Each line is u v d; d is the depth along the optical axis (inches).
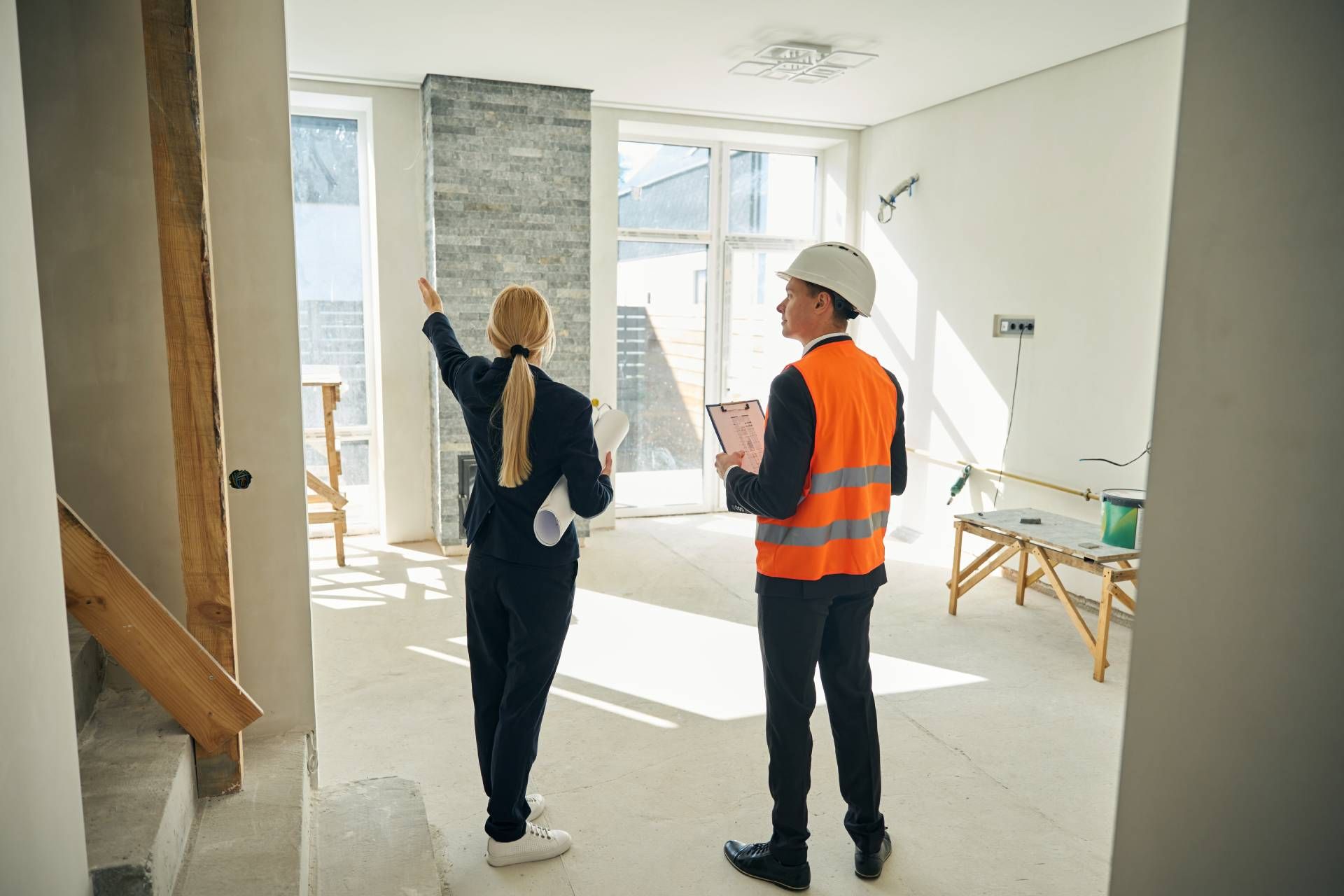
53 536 41.9
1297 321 23.2
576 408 82.3
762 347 267.1
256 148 84.2
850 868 92.0
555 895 86.4
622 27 165.5
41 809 39.1
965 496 216.8
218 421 75.5
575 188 217.9
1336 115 22.1
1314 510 22.9
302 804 78.2
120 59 79.3
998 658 151.3
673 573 200.5
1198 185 26.0
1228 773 25.8
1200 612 26.5
